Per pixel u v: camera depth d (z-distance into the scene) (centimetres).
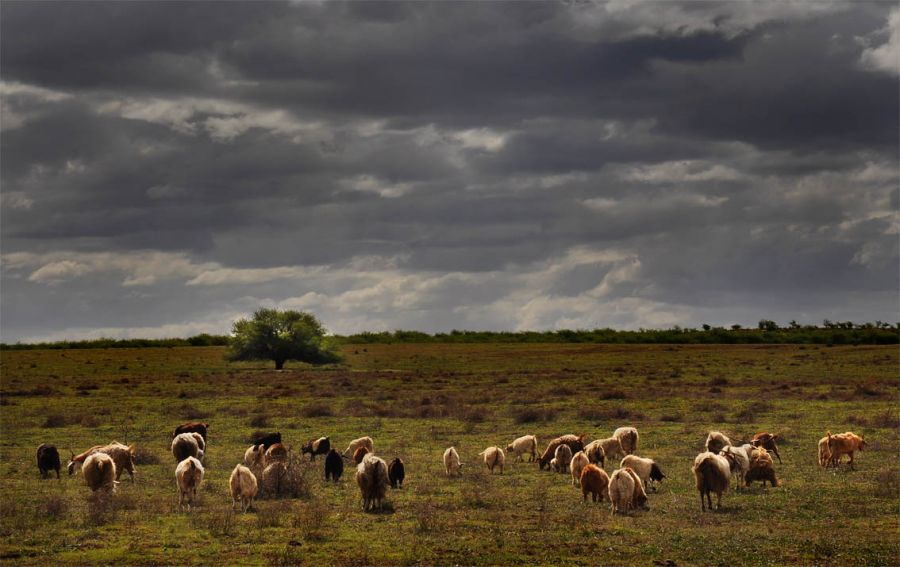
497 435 4059
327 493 2508
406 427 4462
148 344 15875
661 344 13888
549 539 1897
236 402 6109
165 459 3353
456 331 17100
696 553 1784
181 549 1809
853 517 2142
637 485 2217
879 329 13488
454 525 2028
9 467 3159
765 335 13900
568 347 13750
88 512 2156
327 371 10000
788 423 4397
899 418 4369
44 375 9438
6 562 1719
